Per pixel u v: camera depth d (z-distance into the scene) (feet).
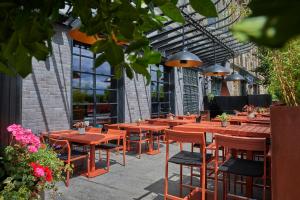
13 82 9.82
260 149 8.68
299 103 7.06
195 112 43.57
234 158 10.68
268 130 11.02
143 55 2.73
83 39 6.17
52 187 9.24
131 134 23.73
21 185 8.00
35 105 18.30
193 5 2.06
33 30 2.08
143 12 2.34
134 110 28.60
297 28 0.73
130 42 2.38
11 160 8.42
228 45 38.91
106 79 25.71
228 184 13.21
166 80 36.81
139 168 17.53
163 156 21.21
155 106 33.81
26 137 8.79
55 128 19.65
